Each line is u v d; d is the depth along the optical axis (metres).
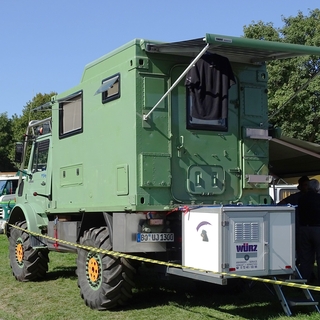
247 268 5.57
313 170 9.68
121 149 6.55
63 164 8.08
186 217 5.97
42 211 8.85
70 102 7.96
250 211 5.64
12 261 9.23
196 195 6.55
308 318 6.06
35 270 8.84
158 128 6.39
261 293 7.64
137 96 6.32
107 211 6.68
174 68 6.55
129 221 6.19
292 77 20.59
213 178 6.69
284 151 8.59
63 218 8.20
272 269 5.73
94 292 6.74
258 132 6.96
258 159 6.99
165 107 6.45
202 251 5.71
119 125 6.61
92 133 7.25
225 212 5.50
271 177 7.04
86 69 7.54
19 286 8.53
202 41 5.71
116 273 6.45
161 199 6.34
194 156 6.59
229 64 6.38
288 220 5.86
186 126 6.57
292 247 5.87
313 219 7.30
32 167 9.47
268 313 6.38
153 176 6.30
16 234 9.20
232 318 6.19
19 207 9.31
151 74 6.42
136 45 6.38
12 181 21.41
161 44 6.12
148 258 6.68
